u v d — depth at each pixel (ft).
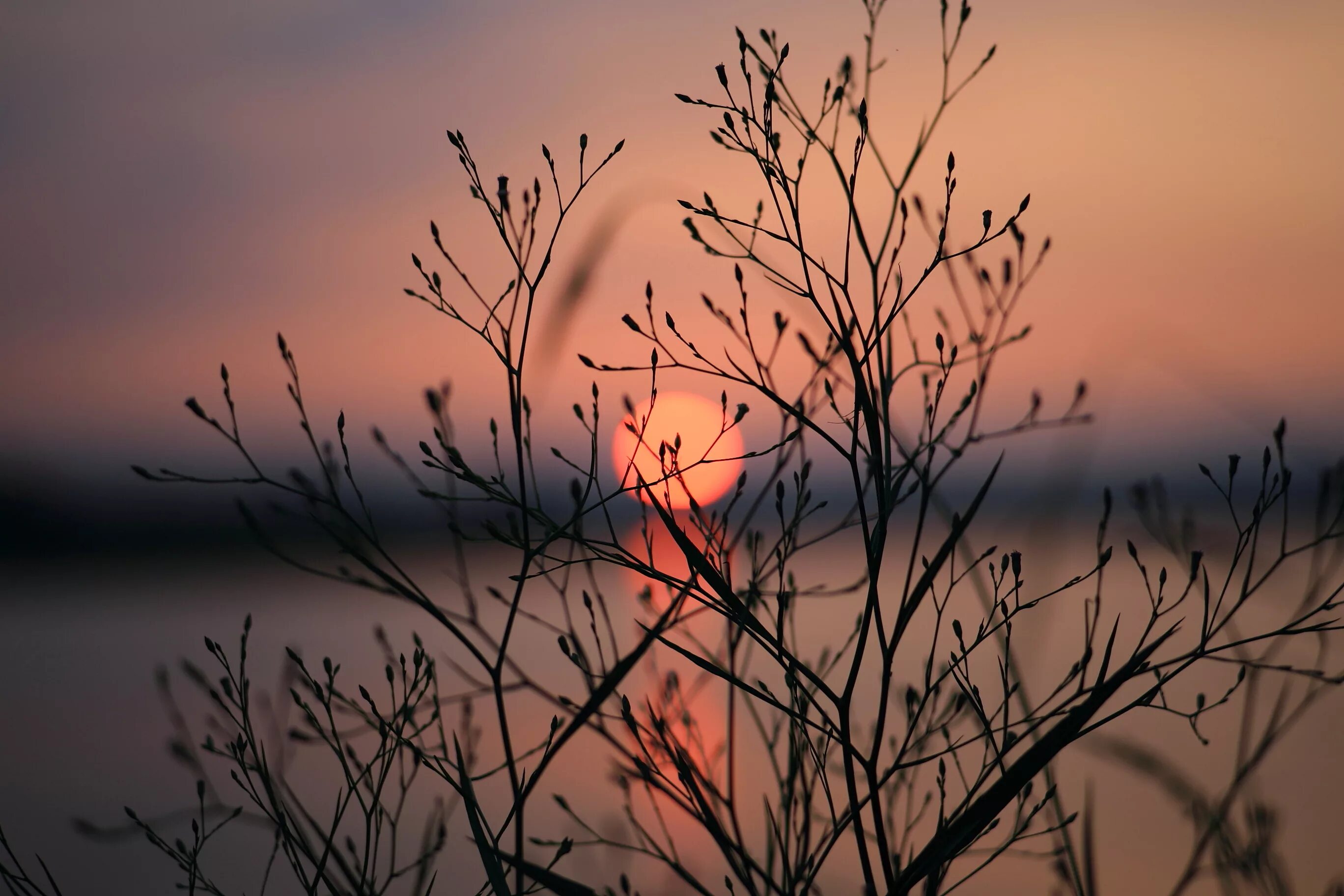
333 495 5.37
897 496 5.31
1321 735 14.12
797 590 5.50
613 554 5.20
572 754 13.92
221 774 15.11
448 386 5.69
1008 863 9.89
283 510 5.45
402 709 5.33
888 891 4.75
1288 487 4.51
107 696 21.84
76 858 11.76
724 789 10.52
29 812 13.78
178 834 12.40
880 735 4.81
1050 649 14.94
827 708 9.33
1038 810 5.01
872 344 4.94
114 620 33.99
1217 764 12.89
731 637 6.09
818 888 6.33
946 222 4.87
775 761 6.05
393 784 12.85
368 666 21.83
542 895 6.79
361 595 36.60
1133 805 11.80
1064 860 5.94
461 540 5.60
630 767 6.54
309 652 24.41
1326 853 9.84
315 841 10.48
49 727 18.90
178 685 22.21
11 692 22.70
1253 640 4.42
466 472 5.00
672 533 4.76
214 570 43.78
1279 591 6.01
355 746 10.55
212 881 10.55
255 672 22.41
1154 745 13.73
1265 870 6.05
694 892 8.13
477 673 19.94
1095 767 13.19
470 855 10.20
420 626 26.30
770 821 5.59
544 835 10.41
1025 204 4.91
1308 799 11.62
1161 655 14.60
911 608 4.85
